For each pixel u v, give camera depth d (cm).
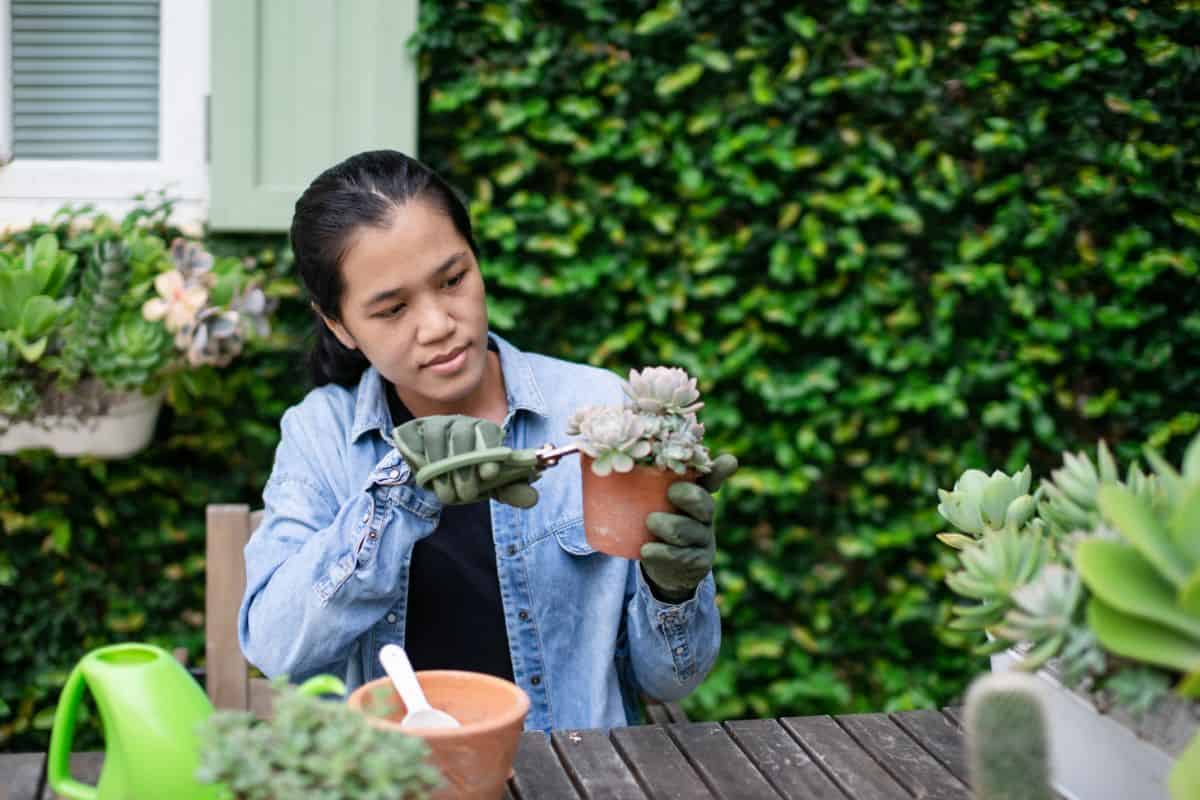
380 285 142
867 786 118
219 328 236
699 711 284
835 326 278
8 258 235
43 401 232
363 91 260
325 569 141
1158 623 83
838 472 286
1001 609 98
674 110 272
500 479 112
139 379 229
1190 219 277
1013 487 113
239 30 255
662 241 276
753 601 287
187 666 220
